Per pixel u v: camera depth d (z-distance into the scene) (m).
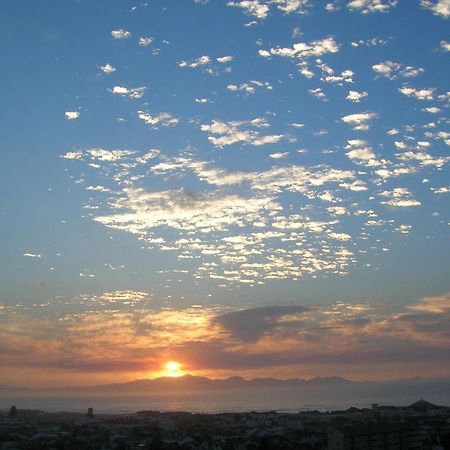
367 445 195.25
